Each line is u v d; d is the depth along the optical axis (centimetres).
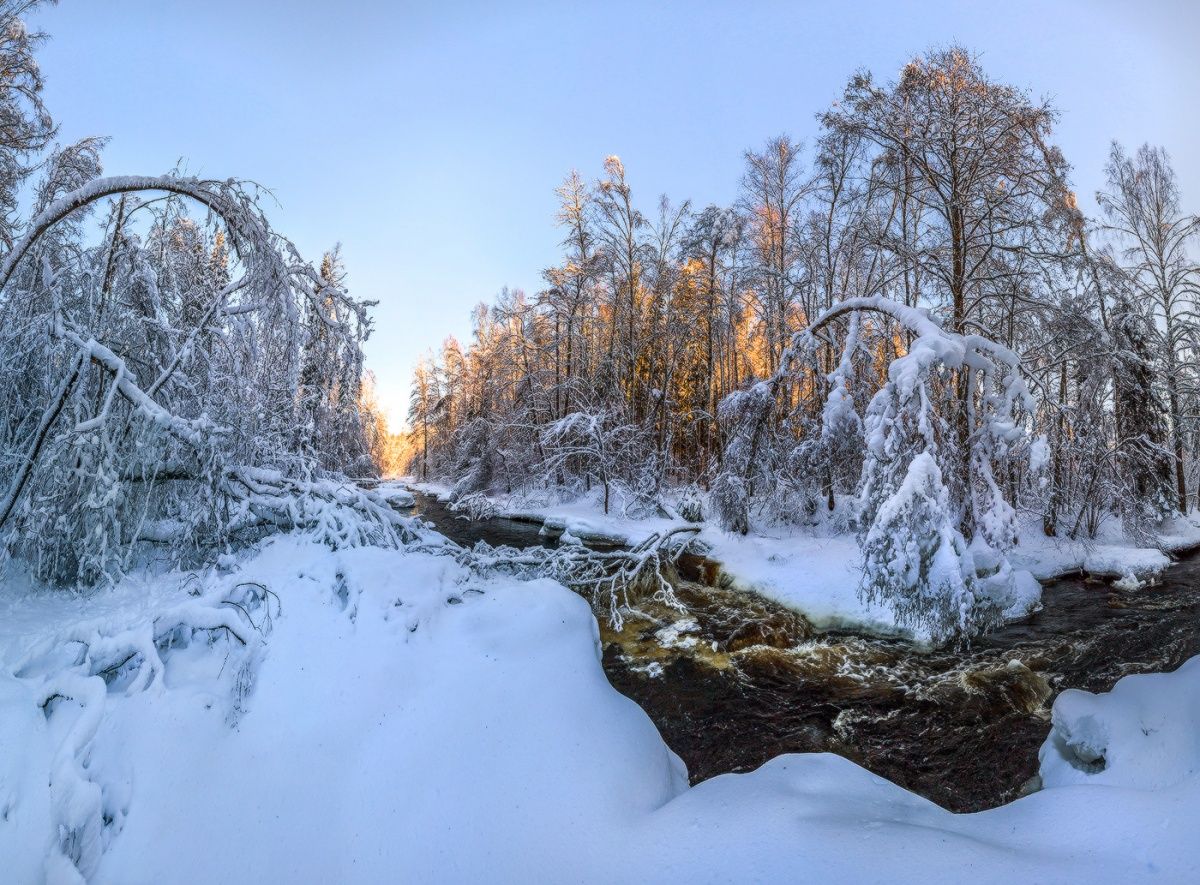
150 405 505
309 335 675
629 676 703
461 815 314
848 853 255
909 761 517
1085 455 1349
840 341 1439
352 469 1005
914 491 633
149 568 569
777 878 248
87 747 317
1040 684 662
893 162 1215
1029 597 942
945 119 1102
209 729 342
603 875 273
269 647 396
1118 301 1434
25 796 299
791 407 1350
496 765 345
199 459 562
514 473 2586
